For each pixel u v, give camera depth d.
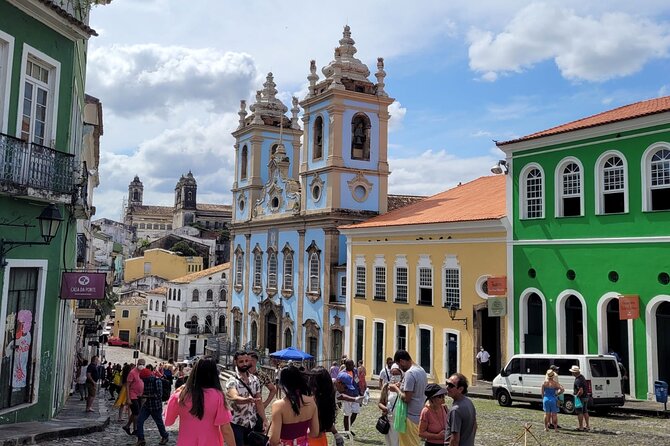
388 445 10.59
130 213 169.25
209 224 152.88
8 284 13.67
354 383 15.52
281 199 47.09
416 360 31.19
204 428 6.82
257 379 9.45
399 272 32.91
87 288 15.68
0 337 13.30
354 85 41.69
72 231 18.31
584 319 23.52
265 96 53.59
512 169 26.75
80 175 17.25
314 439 7.97
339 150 40.53
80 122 19.84
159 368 27.14
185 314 76.06
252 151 52.19
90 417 17.83
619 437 15.68
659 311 21.56
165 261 99.62
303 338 42.41
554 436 15.85
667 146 21.41
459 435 8.21
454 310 28.98
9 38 13.38
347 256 37.12
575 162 24.39
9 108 13.39
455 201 34.00
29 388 14.58
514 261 26.34
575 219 24.16
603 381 19.67
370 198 41.44
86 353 46.88
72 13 16.38
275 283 46.94
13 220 13.77
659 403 20.52
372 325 34.56
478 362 27.38
